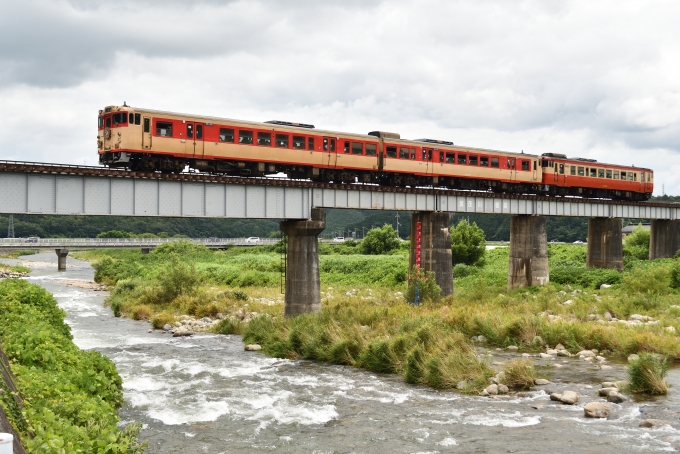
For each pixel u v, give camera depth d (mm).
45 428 10648
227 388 22109
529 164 52125
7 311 20938
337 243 117938
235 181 34281
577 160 56812
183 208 32938
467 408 19219
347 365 26125
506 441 16062
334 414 18844
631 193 62781
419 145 44750
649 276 45625
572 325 29266
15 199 27453
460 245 68000
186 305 43375
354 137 41156
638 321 33156
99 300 54625
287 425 17781
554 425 17266
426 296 40875
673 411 18234
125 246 103375
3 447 6961
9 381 12219
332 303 43875
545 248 51750
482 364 22734
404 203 42812
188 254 97938
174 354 28781
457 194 45812
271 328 32375
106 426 12578
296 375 24219
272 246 109562
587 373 23156
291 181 36688
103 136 33031
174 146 33406
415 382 22734
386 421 18031
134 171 30938
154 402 20188
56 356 16688
